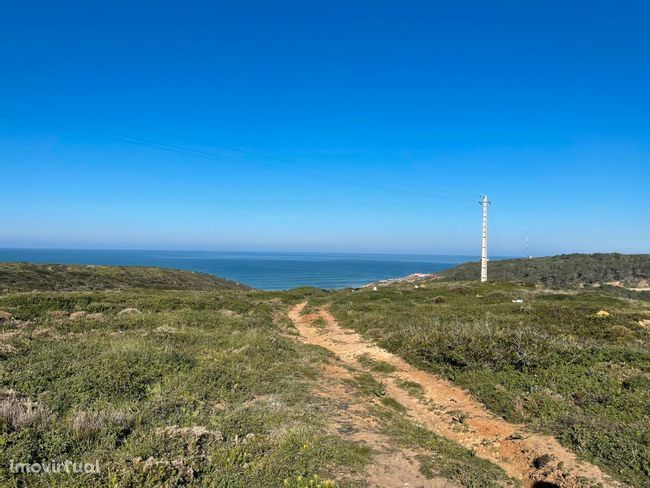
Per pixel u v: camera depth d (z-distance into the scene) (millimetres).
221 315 21516
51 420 6590
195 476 5480
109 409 7316
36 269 45125
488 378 11742
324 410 9031
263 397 9570
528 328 15641
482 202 50312
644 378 10328
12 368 9555
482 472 6750
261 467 5848
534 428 8672
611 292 52000
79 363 10078
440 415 10000
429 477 6301
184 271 66625
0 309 18047
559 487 6465
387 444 7445
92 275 49406
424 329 17688
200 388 9383
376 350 16797
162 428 6762
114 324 16719
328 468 6195
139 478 5059
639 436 7527
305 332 22203
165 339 14352
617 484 6324
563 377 10992
